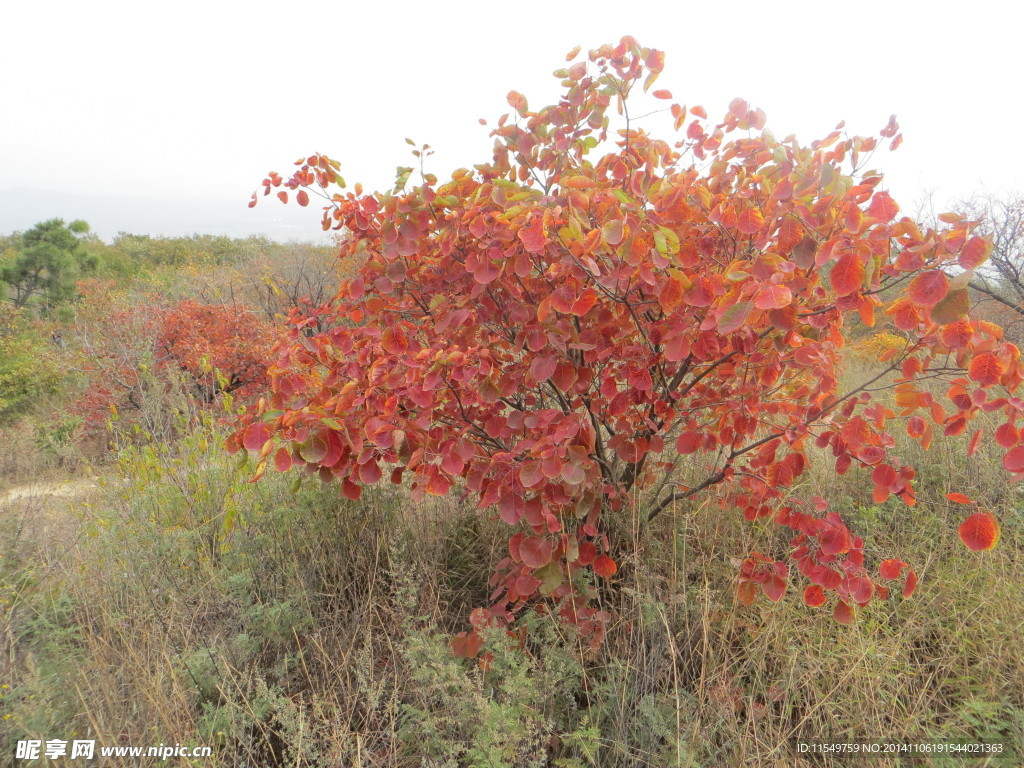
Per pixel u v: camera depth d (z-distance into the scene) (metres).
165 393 4.36
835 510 2.93
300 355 2.15
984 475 3.11
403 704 1.99
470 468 1.97
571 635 2.08
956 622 2.18
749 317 1.62
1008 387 1.44
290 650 2.28
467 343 2.12
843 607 1.92
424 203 2.08
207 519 2.82
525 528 2.73
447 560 2.77
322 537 2.71
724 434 2.17
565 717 1.99
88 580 2.49
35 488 3.86
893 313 1.56
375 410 1.90
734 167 2.10
